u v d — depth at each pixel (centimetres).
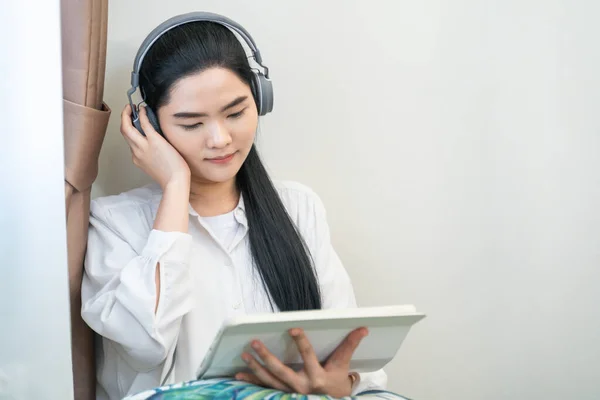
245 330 103
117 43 156
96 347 148
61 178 116
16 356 116
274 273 144
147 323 125
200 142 133
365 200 172
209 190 146
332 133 169
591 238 181
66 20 130
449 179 174
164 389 106
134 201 145
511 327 180
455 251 176
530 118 176
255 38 163
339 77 168
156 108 135
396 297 175
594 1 175
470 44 172
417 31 170
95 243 139
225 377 114
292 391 113
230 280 144
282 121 167
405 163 172
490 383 180
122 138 158
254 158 148
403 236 174
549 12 174
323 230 155
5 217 115
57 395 117
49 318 116
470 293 178
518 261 179
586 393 182
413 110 171
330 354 116
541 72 175
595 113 178
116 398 143
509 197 177
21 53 114
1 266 115
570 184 179
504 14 172
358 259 173
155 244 129
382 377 141
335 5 166
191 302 132
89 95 133
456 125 173
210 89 130
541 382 182
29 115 115
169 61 131
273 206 147
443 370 178
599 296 182
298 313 105
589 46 176
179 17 133
